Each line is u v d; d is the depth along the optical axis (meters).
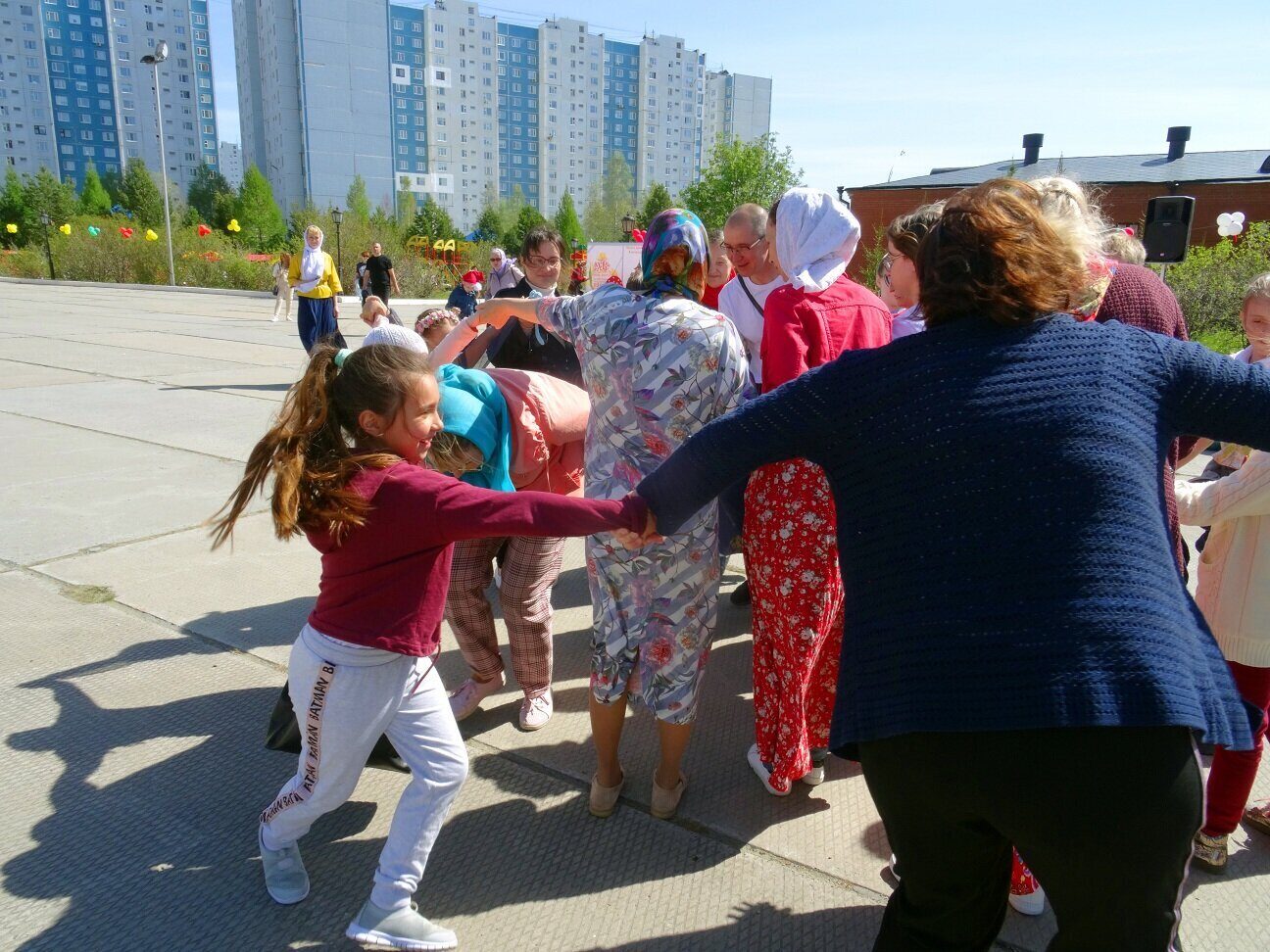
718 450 1.58
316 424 1.98
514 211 88.56
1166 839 1.30
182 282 29.73
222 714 3.10
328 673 1.99
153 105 114.56
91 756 2.83
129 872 2.34
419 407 2.00
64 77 107.56
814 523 2.35
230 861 2.40
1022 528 1.32
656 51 113.44
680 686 2.48
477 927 2.19
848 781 2.86
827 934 2.19
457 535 1.87
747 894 2.32
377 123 89.94
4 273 31.67
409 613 1.99
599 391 2.41
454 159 103.38
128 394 8.65
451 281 29.95
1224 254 14.45
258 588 4.16
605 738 2.56
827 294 2.42
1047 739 1.29
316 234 9.91
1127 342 1.44
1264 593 2.27
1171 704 1.25
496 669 3.17
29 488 5.51
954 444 1.36
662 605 2.43
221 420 7.56
